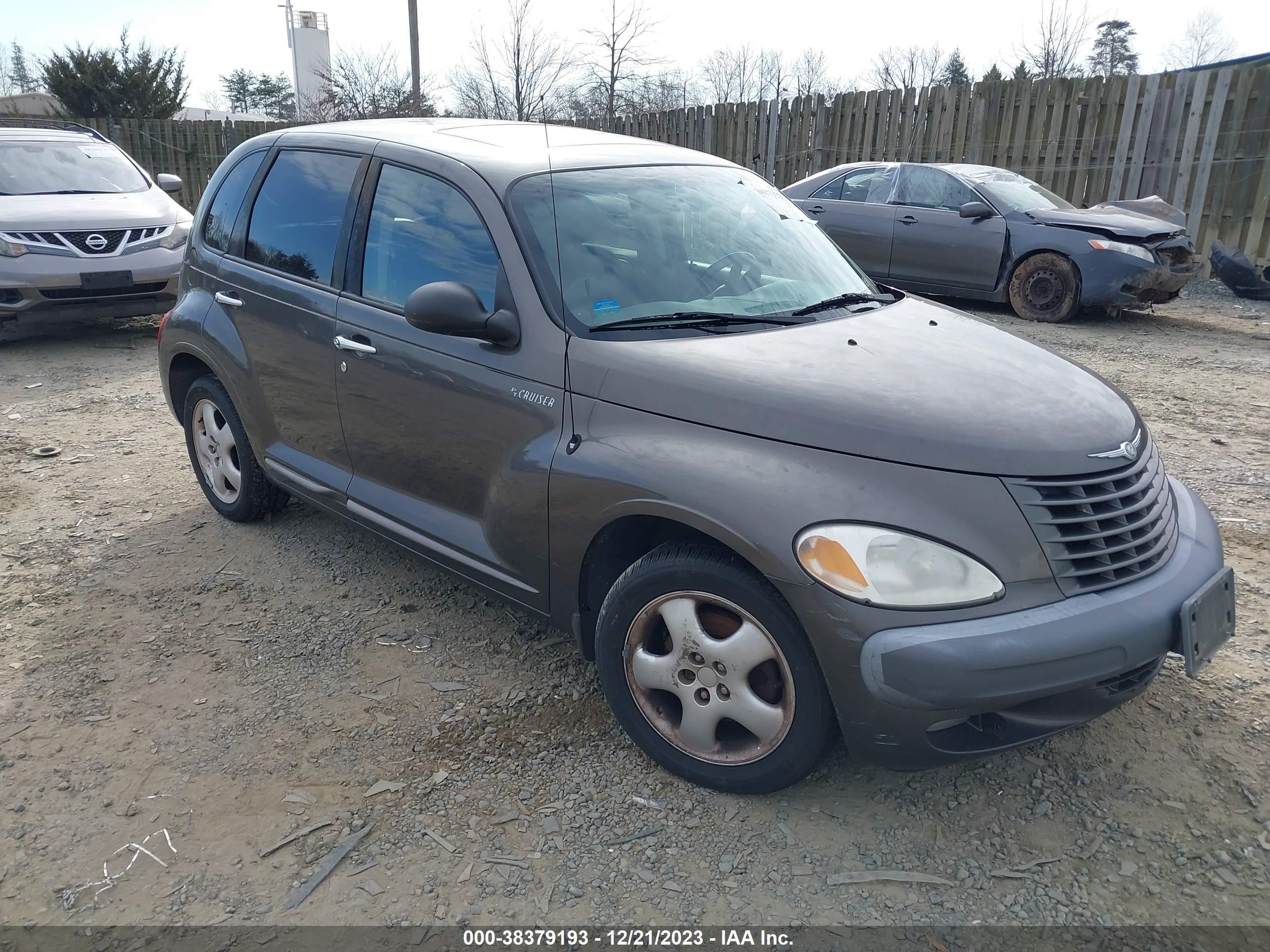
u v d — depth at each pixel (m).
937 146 14.09
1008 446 2.49
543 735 3.12
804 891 2.49
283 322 3.97
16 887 2.52
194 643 3.70
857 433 2.50
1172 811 2.74
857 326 3.21
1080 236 9.43
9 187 8.69
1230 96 11.85
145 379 7.62
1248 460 5.55
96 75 25.70
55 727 3.17
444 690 3.39
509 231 3.16
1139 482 2.66
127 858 2.61
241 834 2.70
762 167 16.25
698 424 2.68
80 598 4.04
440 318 2.97
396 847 2.64
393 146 3.68
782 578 2.42
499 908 2.44
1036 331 9.30
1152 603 2.49
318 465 4.05
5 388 7.29
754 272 3.47
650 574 2.74
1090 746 3.02
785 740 2.61
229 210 4.46
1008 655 2.29
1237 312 10.39
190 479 5.45
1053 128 13.08
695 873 2.55
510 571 3.20
